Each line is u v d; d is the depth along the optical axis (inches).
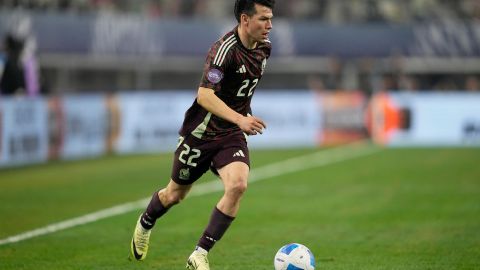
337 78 3272.6
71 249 1081.4
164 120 2753.4
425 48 3351.4
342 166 2241.6
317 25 3255.4
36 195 1653.5
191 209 1449.3
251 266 968.9
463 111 3112.7
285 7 3398.1
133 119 2657.5
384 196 1630.2
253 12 824.9
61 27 2755.9
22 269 952.9
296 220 1333.7
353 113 3095.5
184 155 880.9
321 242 1133.1
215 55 835.4
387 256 1025.5
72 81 3016.7
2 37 2513.5
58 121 2378.2
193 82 3297.2
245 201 1567.4
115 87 3166.8
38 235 1192.8
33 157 2276.1
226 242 1134.4
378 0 3496.6
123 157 2471.7
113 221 1325.0
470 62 3393.2
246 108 892.6
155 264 981.8
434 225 1273.4
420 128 3085.6
